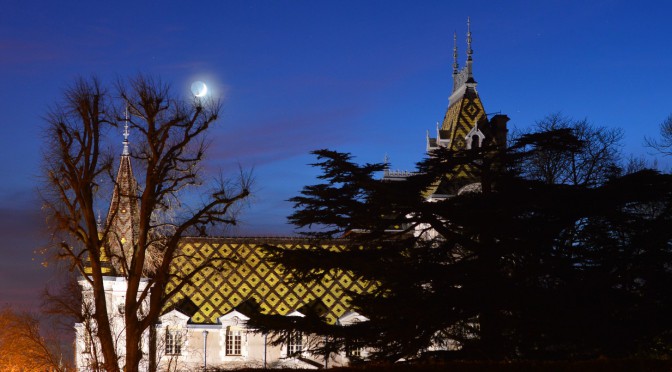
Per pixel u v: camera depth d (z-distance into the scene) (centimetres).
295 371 4022
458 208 4481
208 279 7606
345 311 7569
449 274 4378
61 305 4881
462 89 8162
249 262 7775
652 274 4391
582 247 4516
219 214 4919
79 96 4759
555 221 4481
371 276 4575
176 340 7181
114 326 6375
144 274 6800
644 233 4447
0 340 5125
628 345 4231
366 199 4684
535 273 4453
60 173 4719
